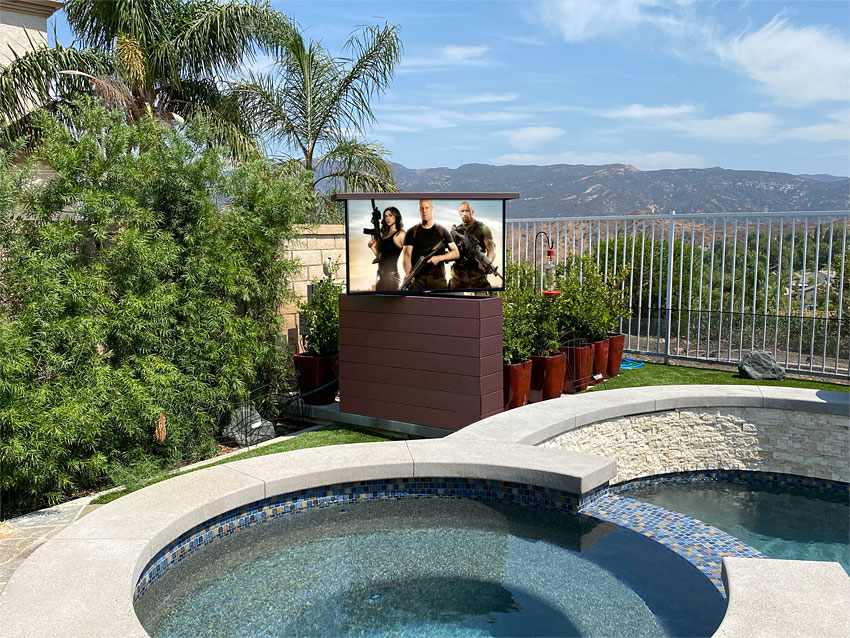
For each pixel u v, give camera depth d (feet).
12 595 8.93
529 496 14.25
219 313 17.95
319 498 14.28
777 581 9.16
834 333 24.49
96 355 15.31
